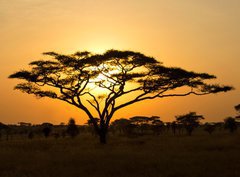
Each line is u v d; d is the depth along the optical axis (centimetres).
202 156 2302
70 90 4481
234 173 1619
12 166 2033
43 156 2494
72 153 2653
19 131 10038
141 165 1923
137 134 7162
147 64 4444
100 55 4362
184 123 7488
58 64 4469
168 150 2838
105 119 4441
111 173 1719
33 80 4475
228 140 3850
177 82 4612
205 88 4694
